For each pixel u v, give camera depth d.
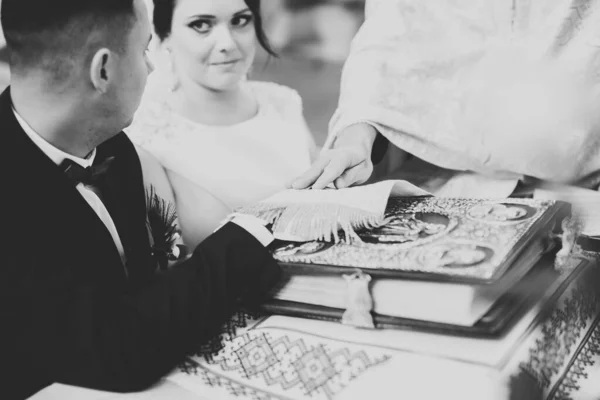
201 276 0.48
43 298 0.45
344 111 0.78
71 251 0.48
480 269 0.43
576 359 0.48
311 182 0.66
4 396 0.45
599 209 0.64
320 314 0.48
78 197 0.49
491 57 0.75
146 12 0.51
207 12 0.75
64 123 0.48
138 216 0.59
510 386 0.38
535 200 0.56
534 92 0.71
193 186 0.74
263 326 0.49
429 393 0.38
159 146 0.75
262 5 0.83
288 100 0.86
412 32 0.78
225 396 0.42
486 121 0.72
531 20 0.74
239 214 0.56
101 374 0.43
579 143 0.71
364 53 0.80
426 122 0.75
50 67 0.46
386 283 0.45
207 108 0.78
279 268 0.49
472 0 0.76
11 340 0.44
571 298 0.49
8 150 0.47
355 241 0.51
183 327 0.46
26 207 0.47
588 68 0.72
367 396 0.39
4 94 0.50
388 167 0.84
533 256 0.50
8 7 0.45
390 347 0.43
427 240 0.49
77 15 0.45
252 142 0.79
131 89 0.50
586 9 0.72
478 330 0.42
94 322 0.44
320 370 0.42
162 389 0.44
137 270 0.56
